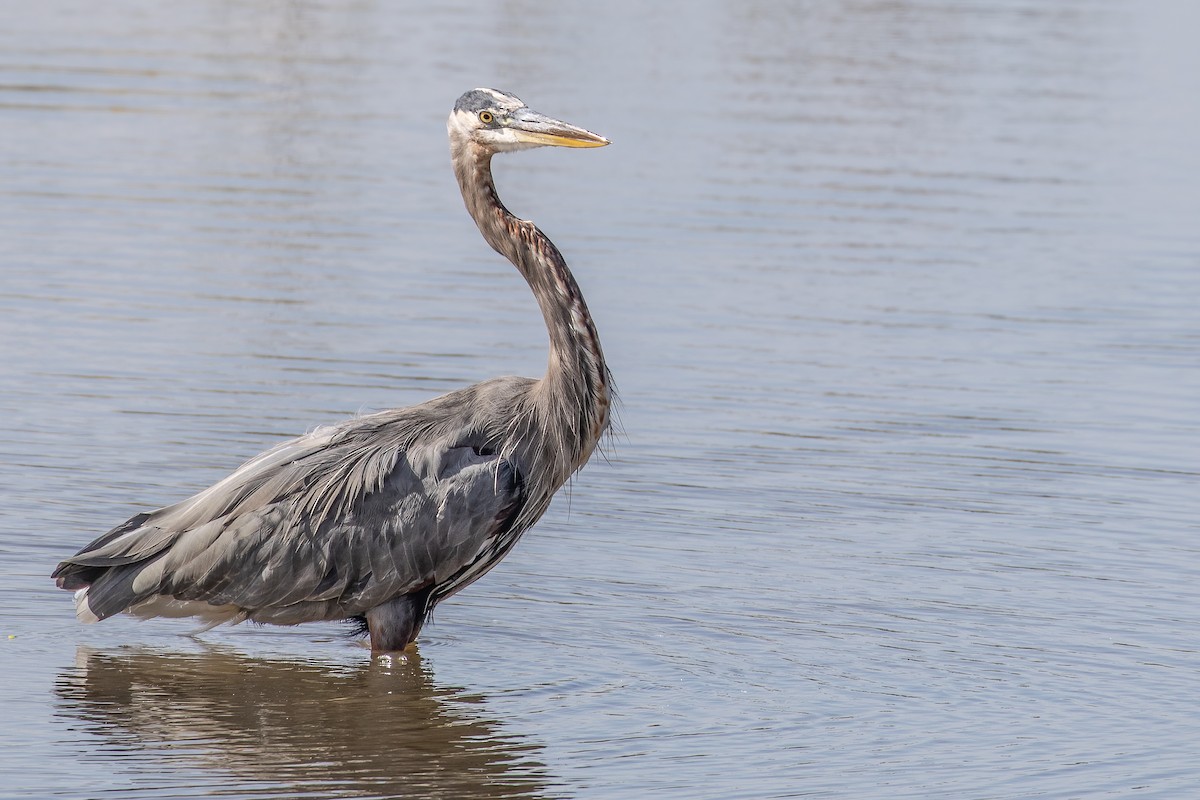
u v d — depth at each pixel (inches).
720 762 387.2
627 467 598.2
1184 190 1079.0
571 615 478.3
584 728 407.2
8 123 1104.2
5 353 684.1
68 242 850.1
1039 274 876.6
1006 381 709.9
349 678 443.8
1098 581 504.4
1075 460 618.2
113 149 1053.8
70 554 502.3
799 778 379.2
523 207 963.3
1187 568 516.4
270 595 454.9
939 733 404.8
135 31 1503.4
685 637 462.9
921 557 521.7
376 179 1011.3
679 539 534.6
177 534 457.1
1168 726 410.3
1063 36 1716.3
